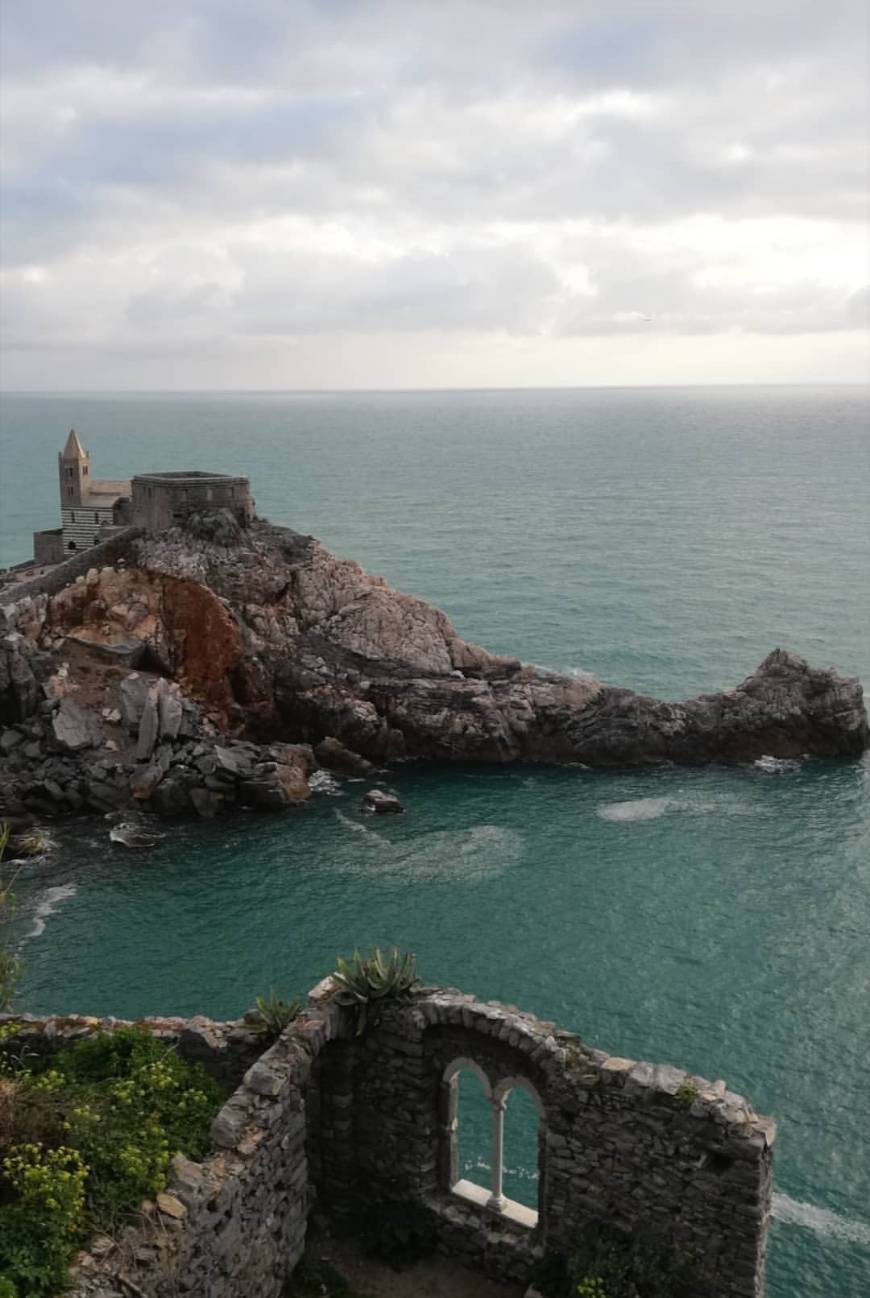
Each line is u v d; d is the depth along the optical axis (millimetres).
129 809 85000
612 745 95812
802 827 81812
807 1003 58094
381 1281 25609
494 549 194250
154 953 63688
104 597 99812
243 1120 23531
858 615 145125
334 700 97812
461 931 66438
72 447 112438
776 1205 42906
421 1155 26500
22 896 70500
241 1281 23000
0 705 89000
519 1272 25266
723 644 130750
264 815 84625
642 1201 23562
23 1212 19875
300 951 64000
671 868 75000
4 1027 27125
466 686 98875
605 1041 54875
